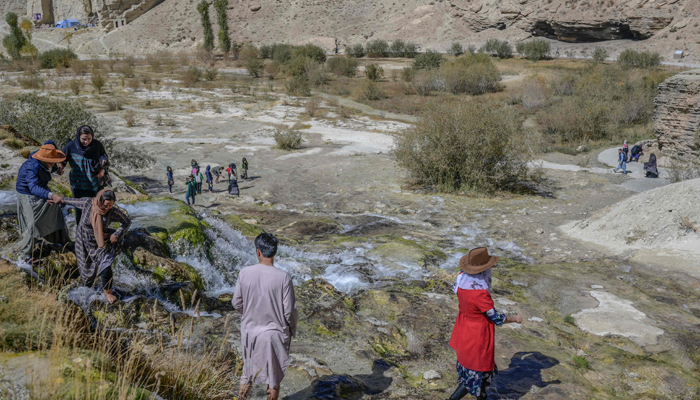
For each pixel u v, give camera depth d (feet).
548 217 51.11
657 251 35.81
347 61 232.32
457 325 14.06
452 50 273.95
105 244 16.80
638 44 234.38
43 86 179.22
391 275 30.12
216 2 297.33
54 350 11.04
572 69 208.33
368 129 128.26
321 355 17.70
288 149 103.09
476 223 48.96
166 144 107.24
